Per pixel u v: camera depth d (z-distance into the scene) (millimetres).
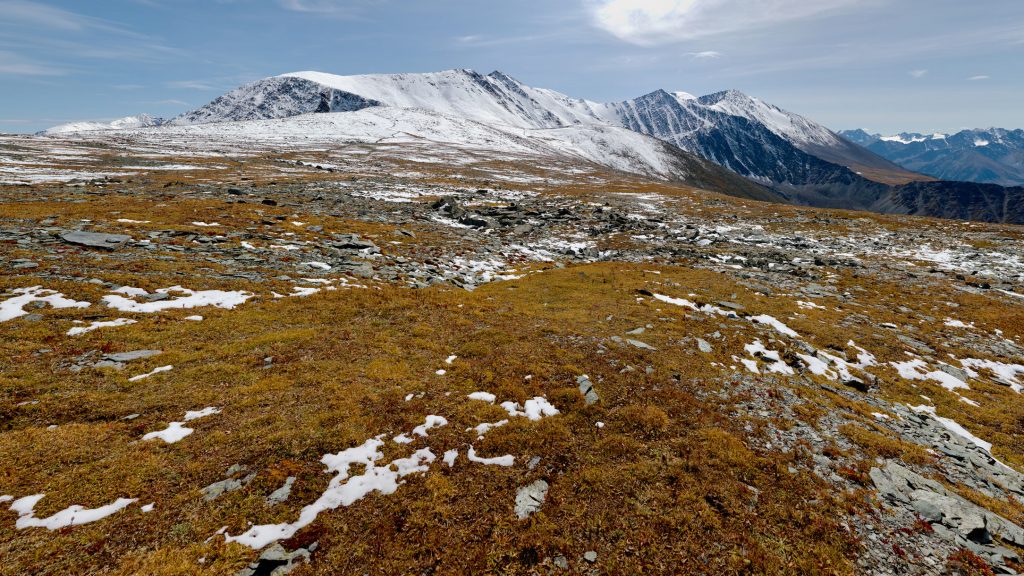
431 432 14766
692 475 13375
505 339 22469
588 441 14945
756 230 65812
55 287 21500
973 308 34625
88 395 14469
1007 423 20344
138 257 28203
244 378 16734
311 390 16297
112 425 13234
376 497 11984
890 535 11539
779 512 12062
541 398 17250
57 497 10578
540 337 23141
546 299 31266
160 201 48594
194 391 15531
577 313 27750
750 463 13945
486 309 27344
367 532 10922
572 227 63156
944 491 13562
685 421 16344
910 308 34938
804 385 20859
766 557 10680
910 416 19766
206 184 69000
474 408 16219
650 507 12117
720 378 20047
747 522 11711
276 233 39750
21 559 9094
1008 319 32500
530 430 15188
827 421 17266
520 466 13578
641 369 20219
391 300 26688
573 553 10734
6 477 10828
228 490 11484
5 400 13508
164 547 9820
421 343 21297
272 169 110812
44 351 16469
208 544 10055
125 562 9375
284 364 18094
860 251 54188
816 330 28500
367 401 16031
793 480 13359
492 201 81938
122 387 15297
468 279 35812
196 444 12953
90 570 9125
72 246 28391
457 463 13523
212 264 29125
